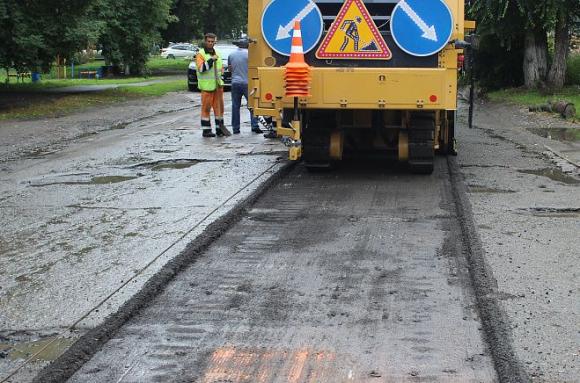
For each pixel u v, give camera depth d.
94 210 8.48
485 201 8.77
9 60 24.78
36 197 9.31
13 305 5.41
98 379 4.21
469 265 6.23
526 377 4.14
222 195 9.09
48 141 15.23
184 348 4.62
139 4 42.00
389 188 9.59
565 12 24.14
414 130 10.05
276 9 9.67
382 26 9.59
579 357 4.41
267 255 6.59
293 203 8.75
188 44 70.75
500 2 24.73
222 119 15.27
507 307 5.23
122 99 26.08
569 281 5.80
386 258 6.47
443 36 9.36
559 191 9.35
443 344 4.63
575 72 27.73
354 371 4.26
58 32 25.12
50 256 6.67
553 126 17.48
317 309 5.26
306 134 10.37
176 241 7.04
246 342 4.70
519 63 28.95
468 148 13.41
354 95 9.41
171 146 13.81
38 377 4.18
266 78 9.62
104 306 5.36
